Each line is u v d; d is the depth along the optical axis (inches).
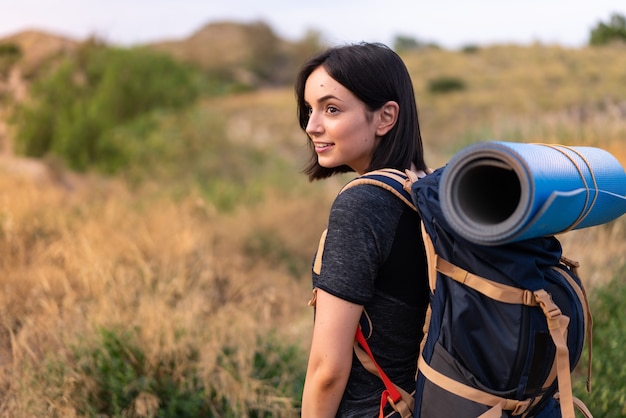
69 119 436.8
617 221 179.5
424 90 1045.8
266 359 129.8
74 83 493.0
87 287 141.8
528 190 42.6
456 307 49.9
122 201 273.0
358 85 58.2
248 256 238.2
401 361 56.4
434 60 1250.6
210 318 138.2
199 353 122.4
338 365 52.8
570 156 50.2
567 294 53.4
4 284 149.4
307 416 55.1
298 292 194.9
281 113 964.0
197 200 277.3
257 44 2209.6
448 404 50.4
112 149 420.2
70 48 562.9
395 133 60.4
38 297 142.9
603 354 116.4
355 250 52.5
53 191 268.4
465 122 780.6
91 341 119.3
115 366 114.7
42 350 120.6
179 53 2277.3
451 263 50.7
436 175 53.6
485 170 46.9
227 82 1953.7
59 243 175.0
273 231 258.4
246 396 113.0
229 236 248.7
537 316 49.6
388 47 61.6
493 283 49.2
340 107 58.6
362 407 56.1
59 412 103.9
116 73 507.5
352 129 58.8
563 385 49.0
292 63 2124.8
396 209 54.0
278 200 314.5
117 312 126.0
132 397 112.5
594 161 52.2
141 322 125.9
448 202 46.0
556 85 846.5
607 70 735.1
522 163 43.1
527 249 50.2
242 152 487.8
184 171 427.8
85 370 114.6
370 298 53.1
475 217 45.8
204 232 238.7
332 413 54.7
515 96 849.5
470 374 49.9
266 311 147.6
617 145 236.7
